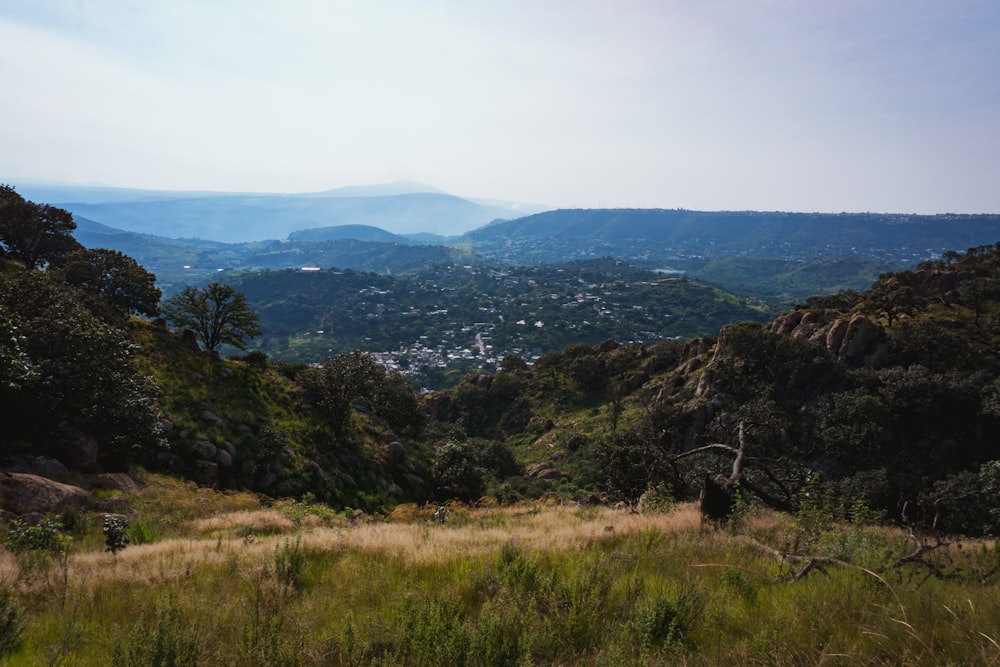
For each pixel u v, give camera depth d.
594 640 4.67
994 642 3.85
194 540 13.98
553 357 113.19
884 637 4.21
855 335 64.69
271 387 44.25
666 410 65.69
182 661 4.15
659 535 9.20
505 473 67.88
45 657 4.68
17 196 58.44
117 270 51.97
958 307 79.12
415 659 4.33
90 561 9.48
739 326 71.38
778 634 4.36
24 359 20.59
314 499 33.12
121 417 25.39
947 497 11.81
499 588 6.18
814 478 10.34
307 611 5.78
